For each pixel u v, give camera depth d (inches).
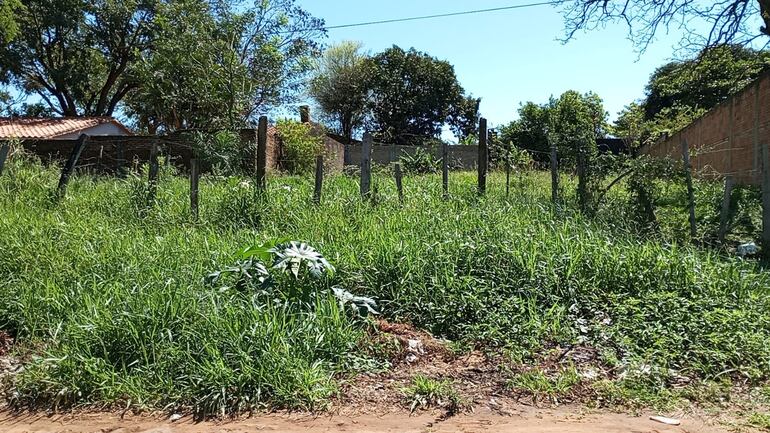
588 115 1163.9
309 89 1569.9
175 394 156.7
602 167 357.4
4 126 972.6
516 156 496.7
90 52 1222.9
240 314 181.2
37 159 460.1
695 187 415.5
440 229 270.8
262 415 148.9
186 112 869.8
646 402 155.3
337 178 445.1
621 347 185.5
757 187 423.5
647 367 171.8
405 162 537.0
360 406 153.6
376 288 221.1
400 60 1817.2
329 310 192.1
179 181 427.5
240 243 267.9
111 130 1076.5
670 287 217.6
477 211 310.2
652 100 1352.1
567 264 224.7
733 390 162.6
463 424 143.0
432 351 188.4
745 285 218.4
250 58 872.3
